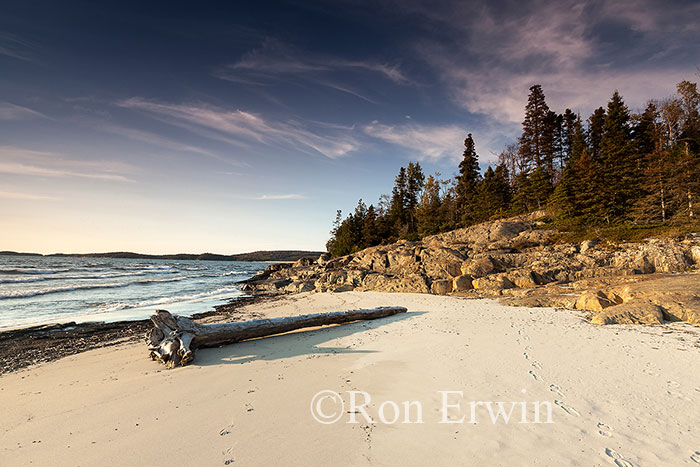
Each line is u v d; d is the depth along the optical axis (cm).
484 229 3425
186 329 913
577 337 940
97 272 5075
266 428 497
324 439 465
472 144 5925
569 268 2197
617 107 3834
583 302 1366
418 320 1314
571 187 3456
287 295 2703
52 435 491
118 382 714
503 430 484
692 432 465
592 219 3195
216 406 577
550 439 458
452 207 5844
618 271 2048
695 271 1877
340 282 2892
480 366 748
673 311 1084
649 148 3809
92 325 1470
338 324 1315
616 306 1187
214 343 973
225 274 6328
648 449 430
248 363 825
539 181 4378
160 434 485
